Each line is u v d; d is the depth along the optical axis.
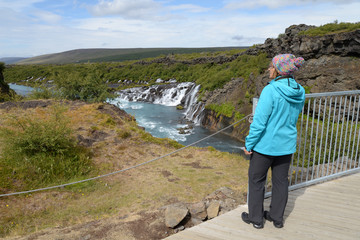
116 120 13.91
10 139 8.62
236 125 24.66
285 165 2.59
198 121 30.59
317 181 4.05
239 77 31.89
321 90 19.16
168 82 59.03
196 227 2.85
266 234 2.66
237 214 3.12
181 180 8.77
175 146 12.67
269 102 2.32
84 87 18.42
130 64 86.44
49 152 9.04
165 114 35.38
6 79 108.56
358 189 3.79
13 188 7.23
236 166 10.55
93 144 10.93
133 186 8.24
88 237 3.77
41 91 18.19
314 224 2.84
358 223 2.84
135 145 11.77
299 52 22.12
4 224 5.65
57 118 9.85
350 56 18.77
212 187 8.16
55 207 6.63
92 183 8.23
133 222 4.03
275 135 2.41
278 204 2.69
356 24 18.80
